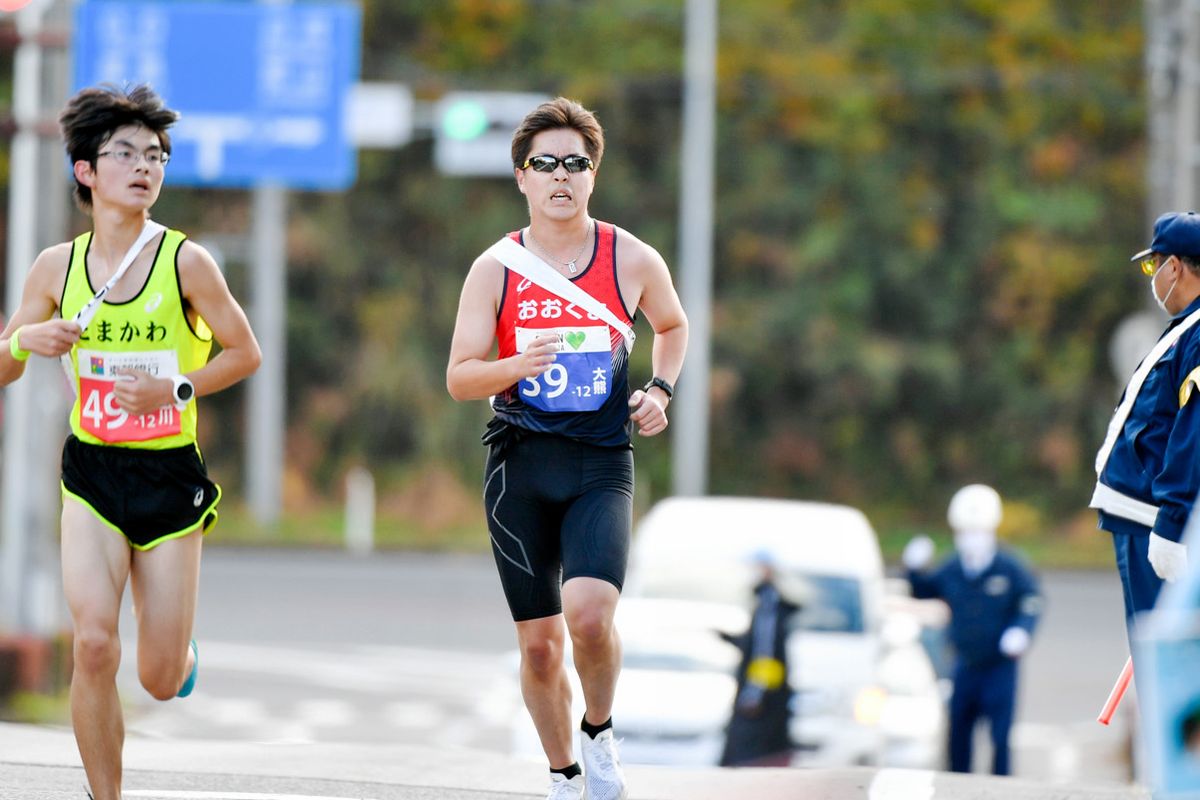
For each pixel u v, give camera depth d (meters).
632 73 137.75
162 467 19.28
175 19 73.81
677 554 42.84
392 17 141.12
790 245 137.50
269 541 105.94
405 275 140.50
